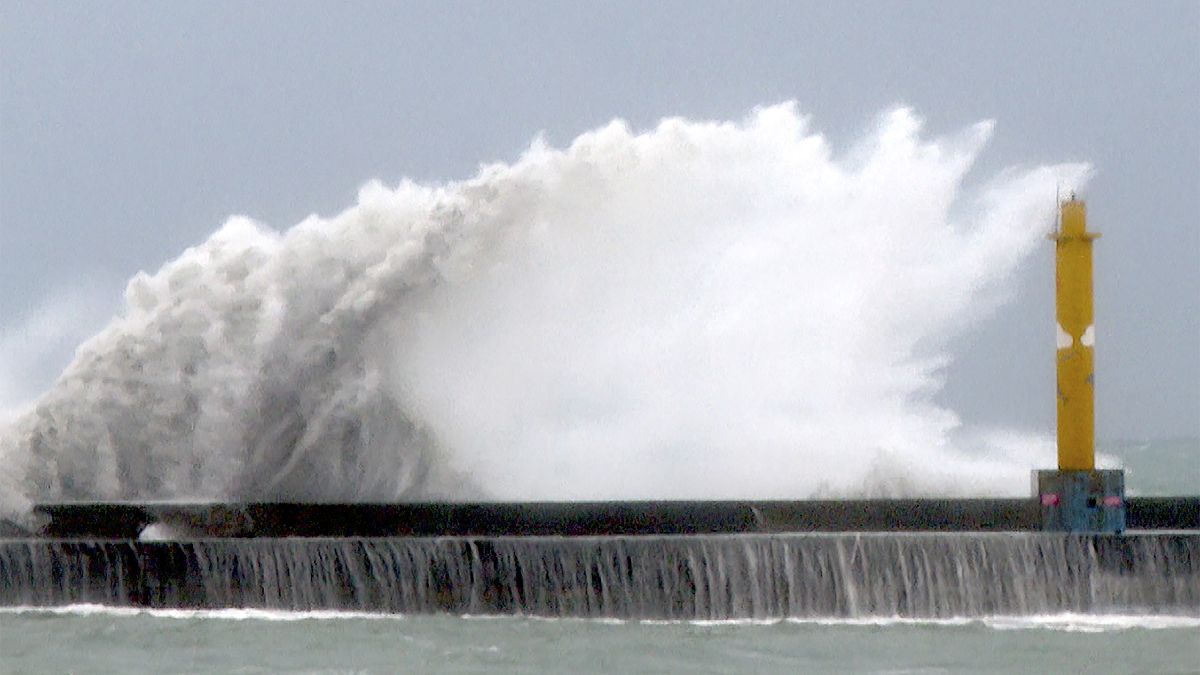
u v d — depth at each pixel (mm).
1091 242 107062
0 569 104250
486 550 102188
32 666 91688
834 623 100750
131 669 90938
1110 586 102625
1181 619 101812
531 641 95938
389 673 89250
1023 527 106875
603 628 99125
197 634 97688
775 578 101625
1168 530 106062
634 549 101562
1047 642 95875
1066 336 106938
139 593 103625
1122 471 104875
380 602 102375
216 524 109500
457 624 100125
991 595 102125
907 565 102000
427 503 107688
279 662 91875
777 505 107000
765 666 90562
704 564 101500
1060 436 107250
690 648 94750
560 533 106438
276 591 103000
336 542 102750
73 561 104062
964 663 91188
